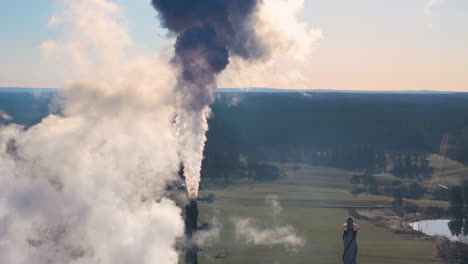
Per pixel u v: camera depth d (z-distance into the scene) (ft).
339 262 430.61
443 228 551.59
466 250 447.83
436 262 432.25
